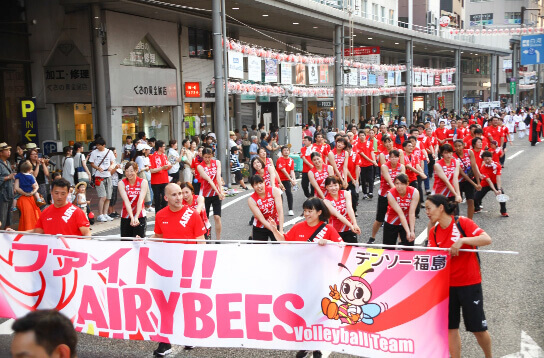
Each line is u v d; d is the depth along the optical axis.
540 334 6.44
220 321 6.00
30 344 2.31
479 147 13.14
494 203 15.26
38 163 13.92
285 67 25.17
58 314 2.43
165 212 6.71
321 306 5.75
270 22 28.14
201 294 6.02
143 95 24.11
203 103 29.03
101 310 6.39
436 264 5.38
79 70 22.06
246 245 5.89
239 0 21.52
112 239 6.66
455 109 53.31
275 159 22.80
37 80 22.45
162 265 6.12
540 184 18.44
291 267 5.79
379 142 18.34
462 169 11.67
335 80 29.92
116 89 22.52
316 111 40.78
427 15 59.12
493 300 7.60
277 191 8.02
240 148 22.19
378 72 34.94
